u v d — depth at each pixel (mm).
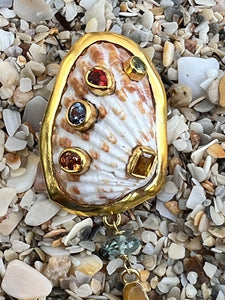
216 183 111
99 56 105
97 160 102
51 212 107
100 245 108
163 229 110
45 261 107
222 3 120
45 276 105
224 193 110
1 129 109
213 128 114
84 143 102
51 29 113
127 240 107
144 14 116
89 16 113
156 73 108
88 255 108
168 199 110
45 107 109
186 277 109
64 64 106
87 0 114
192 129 113
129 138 102
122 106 103
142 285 107
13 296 104
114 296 107
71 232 107
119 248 106
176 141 111
